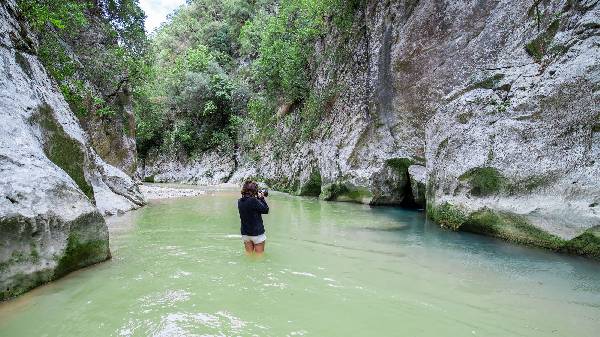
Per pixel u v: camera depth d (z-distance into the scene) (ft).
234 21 100.63
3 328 10.73
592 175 17.56
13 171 14.35
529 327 10.97
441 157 26.94
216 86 85.51
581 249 17.83
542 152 19.90
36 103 19.70
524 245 20.40
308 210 35.70
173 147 92.17
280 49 62.13
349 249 20.07
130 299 12.87
